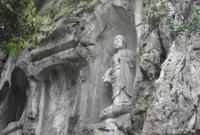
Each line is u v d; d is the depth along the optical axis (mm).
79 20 14039
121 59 12766
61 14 14648
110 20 13602
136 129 10289
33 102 14609
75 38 13875
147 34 11359
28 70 14984
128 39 13359
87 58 13484
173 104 9430
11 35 11953
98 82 13164
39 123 14367
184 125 9164
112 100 12672
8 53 16484
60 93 14477
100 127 11828
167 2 11047
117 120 11641
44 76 14789
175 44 10289
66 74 14430
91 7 13977
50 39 14539
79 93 13367
